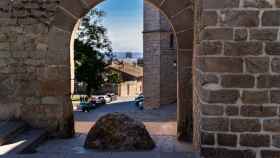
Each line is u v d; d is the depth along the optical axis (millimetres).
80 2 6785
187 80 6812
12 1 6801
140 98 29141
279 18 4246
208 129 4363
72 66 7137
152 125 8586
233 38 4289
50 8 6781
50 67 6832
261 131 4316
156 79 23453
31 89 6867
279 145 4309
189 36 6723
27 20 6812
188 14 6691
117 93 44406
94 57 24641
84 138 6859
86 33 24469
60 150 5836
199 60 4781
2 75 6891
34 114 6879
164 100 23562
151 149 5961
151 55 23641
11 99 6898
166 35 23547
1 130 6082
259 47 4273
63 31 6805
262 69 4281
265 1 4250
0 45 6863
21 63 6863
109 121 6023
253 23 4266
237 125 4332
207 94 4348
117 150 5781
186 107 6828
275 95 4281
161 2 6742
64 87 6852
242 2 4262
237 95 4320
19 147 5469
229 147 4355
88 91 25297
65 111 6875
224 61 4312
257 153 4332
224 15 4285
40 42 6824
